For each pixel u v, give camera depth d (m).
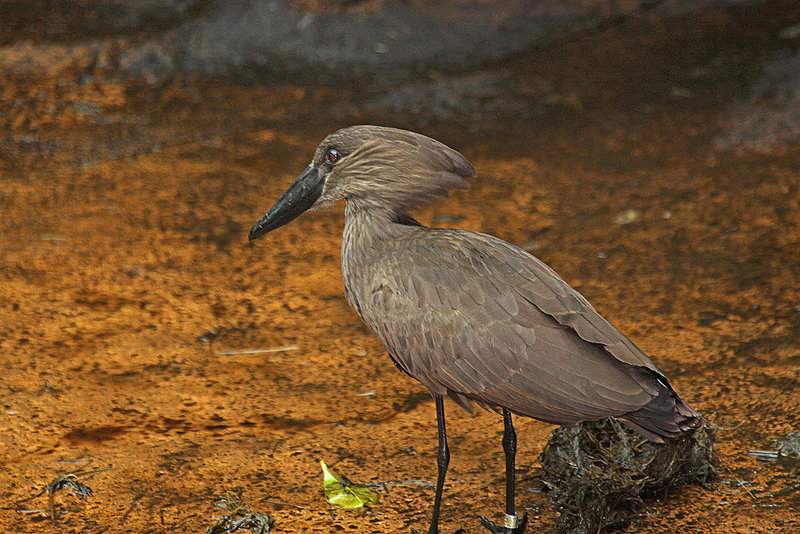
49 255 13.26
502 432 9.48
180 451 9.20
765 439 9.07
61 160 16.38
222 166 16.22
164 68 19.88
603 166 16.00
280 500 8.45
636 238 13.59
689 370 10.39
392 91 19.34
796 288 12.01
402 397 10.16
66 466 8.93
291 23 21.36
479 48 21.12
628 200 14.73
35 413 9.77
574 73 19.75
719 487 8.44
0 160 16.28
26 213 14.46
